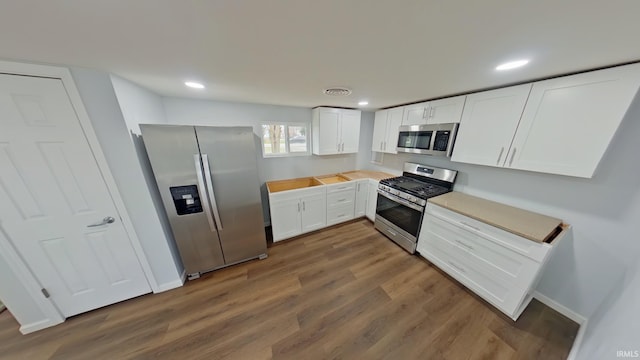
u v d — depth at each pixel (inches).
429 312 68.4
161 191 71.6
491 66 49.3
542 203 69.6
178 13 28.0
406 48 40.2
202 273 88.0
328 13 28.3
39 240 57.6
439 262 86.8
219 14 28.4
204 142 74.3
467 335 60.7
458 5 26.1
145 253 72.5
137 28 32.2
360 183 131.0
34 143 51.9
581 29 31.1
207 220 81.9
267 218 128.5
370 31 33.7
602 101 48.7
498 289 66.8
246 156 83.2
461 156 82.7
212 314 68.2
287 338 60.3
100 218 63.1
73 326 63.8
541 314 67.1
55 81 50.3
